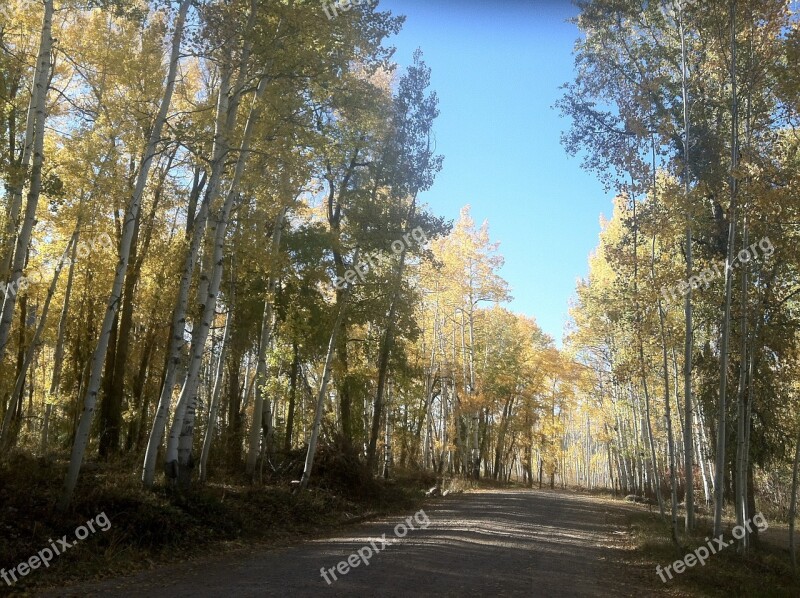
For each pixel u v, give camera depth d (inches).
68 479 406.6
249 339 832.3
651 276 621.0
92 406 420.8
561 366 1648.6
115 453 668.7
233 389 829.8
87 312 831.7
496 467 2011.6
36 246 679.1
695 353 759.7
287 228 794.2
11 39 528.1
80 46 535.5
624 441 1368.1
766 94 623.8
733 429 697.6
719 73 618.5
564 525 686.5
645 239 697.0
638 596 350.9
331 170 781.9
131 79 526.9
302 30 477.1
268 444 811.4
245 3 477.7
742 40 583.8
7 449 522.3
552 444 2053.4
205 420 830.5
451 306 1427.2
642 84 635.5
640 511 989.8
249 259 636.7
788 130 590.2
